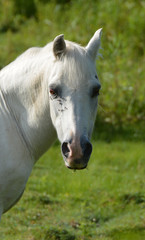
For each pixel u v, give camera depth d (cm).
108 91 1584
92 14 2133
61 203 980
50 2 2633
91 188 1055
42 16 2502
